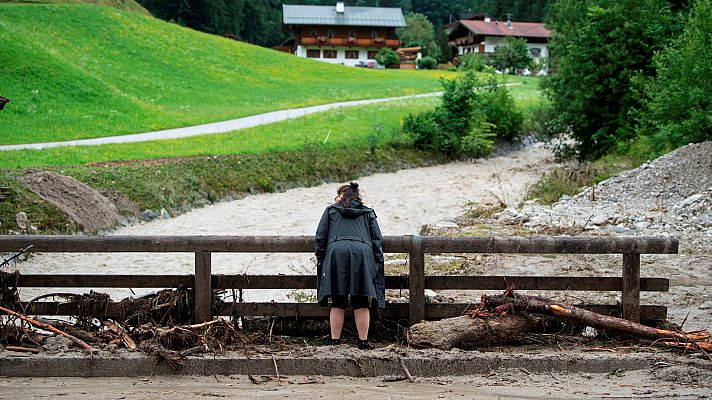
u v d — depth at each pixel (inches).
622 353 284.8
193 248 296.8
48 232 660.1
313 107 1715.1
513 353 283.7
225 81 1995.6
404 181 1141.7
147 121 1355.8
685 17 1156.5
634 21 1195.9
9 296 301.4
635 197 776.9
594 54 1219.9
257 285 306.3
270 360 273.9
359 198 298.0
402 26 3907.5
